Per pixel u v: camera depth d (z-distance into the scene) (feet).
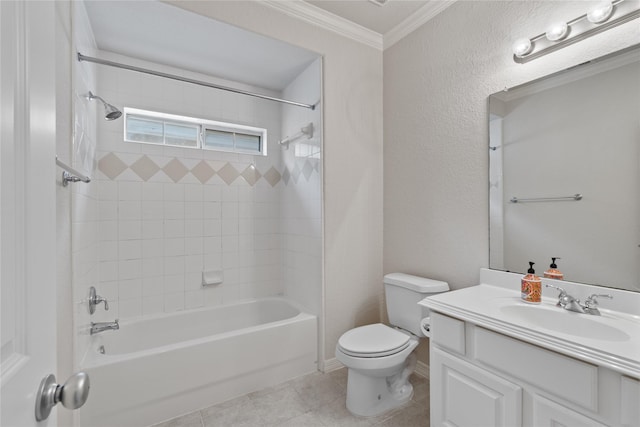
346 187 7.45
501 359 3.59
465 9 5.96
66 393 1.57
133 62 7.43
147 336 7.25
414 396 6.07
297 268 8.39
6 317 1.27
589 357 2.86
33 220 1.52
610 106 4.09
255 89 9.12
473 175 5.80
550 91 4.70
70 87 4.44
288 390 6.31
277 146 9.45
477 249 5.72
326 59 7.16
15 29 1.37
